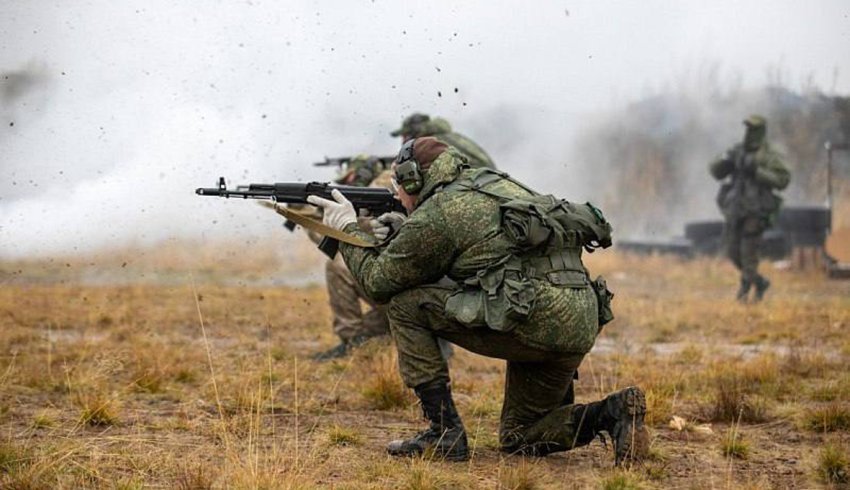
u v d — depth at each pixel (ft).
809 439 30.37
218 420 30.42
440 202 25.46
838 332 54.29
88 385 35.04
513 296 24.32
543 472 25.84
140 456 26.32
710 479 25.57
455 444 26.55
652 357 44.21
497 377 39.42
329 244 27.40
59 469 24.66
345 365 40.98
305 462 24.80
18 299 61.26
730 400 32.91
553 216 25.05
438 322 26.05
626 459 25.55
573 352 25.43
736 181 72.74
